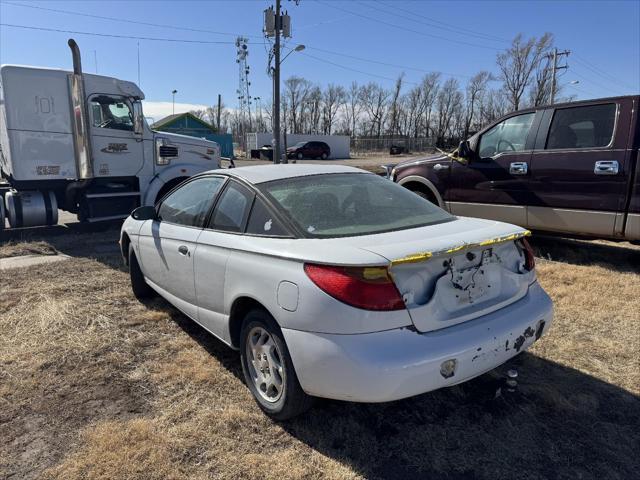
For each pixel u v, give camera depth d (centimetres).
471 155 694
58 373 342
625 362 358
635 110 538
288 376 259
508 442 268
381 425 282
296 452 258
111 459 249
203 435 271
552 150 606
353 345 230
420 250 244
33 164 798
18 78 770
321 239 269
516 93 6625
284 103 8500
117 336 404
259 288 274
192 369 344
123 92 851
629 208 542
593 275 553
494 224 310
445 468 247
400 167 798
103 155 847
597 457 256
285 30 2523
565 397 311
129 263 489
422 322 243
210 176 374
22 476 239
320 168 362
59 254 716
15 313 452
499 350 262
